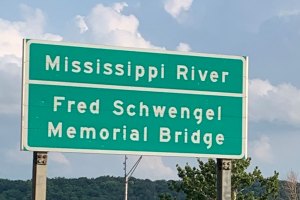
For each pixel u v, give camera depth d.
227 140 22.88
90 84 21.67
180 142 22.41
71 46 21.59
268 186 51.25
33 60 21.33
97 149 21.61
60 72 21.48
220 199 23.17
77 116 21.53
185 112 22.50
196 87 22.64
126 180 54.66
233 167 50.47
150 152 22.09
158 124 22.20
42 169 21.25
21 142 21.12
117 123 21.84
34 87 21.30
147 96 22.16
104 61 21.84
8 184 180.62
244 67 23.14
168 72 22.39
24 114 21.17
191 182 51.47
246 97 23.12
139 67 22.12
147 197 172.88
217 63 22.89
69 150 21.39
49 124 21.31
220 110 22.84
